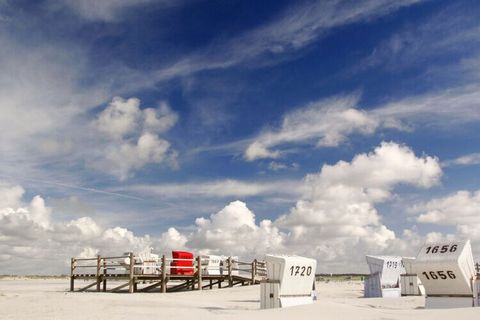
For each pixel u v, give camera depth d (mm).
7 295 22562
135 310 14227
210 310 14148
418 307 15852
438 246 15062
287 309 13000
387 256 25031
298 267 15203
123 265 26000
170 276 26047
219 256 29156
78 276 28281
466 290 14398
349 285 40906
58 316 12867
